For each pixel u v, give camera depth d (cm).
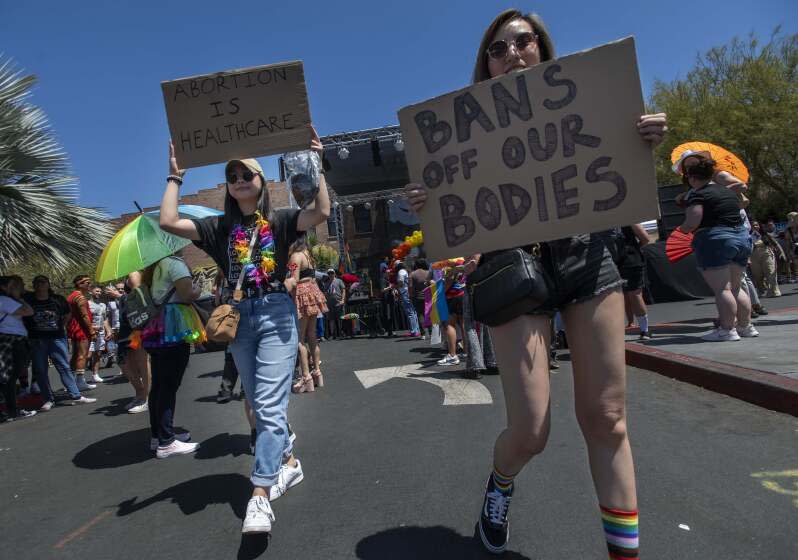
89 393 795
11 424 615
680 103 2456
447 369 636
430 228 220
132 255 380
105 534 272
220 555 236
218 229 291
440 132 219
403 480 298
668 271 1165
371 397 520
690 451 297
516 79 210
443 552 219
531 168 206
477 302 194
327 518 260
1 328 638
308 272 595
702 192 526
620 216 196
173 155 279
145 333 389
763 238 1094
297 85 277
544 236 201
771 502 233
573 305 188
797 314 687
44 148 817
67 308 732
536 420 185
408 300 1120
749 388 368
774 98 2344
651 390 432
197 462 373
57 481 368
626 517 179
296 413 482
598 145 200
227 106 278
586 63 203
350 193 2248
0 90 794
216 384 695
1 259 760
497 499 209
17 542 276
